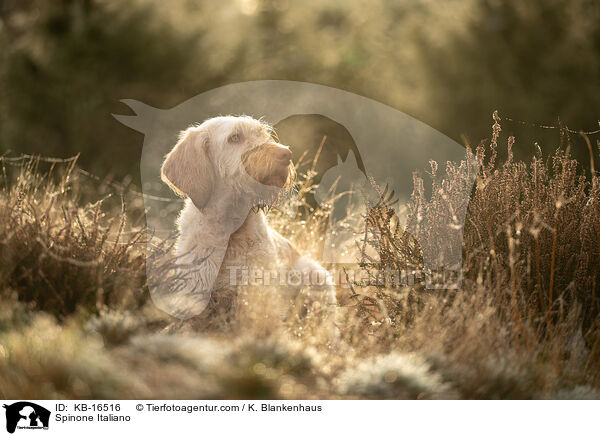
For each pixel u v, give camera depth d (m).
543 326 6.27
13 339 5.26
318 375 5.53
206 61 18.56
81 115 17.38
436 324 6.13
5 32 19.61
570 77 16.09
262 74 18.55
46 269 6.41
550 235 6.62
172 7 19.41
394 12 19.38
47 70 18.05
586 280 6.45
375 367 5.34
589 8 17.05
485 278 6.64
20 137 17.39
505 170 7.07
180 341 5.45
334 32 20.16
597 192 6.64
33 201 7.41
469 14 17.70
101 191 11.69
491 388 5.28
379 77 17.91
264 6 21.11
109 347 5.46
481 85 16.25
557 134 13.52
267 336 5.91
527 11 17.12
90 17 18.73
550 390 5.46
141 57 18.20
